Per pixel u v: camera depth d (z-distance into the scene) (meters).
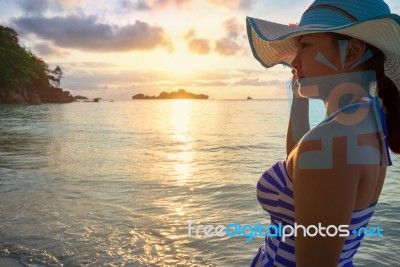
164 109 78.69
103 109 73.88
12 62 97.56
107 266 3.36
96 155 10.62
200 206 5.10
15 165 8.63
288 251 1.21
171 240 3.88
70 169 8.09
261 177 1.24
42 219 4.54
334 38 1.09
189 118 40.78
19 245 3.78
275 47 1.44
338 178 0.94
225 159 10.11
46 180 6.85
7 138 16.34
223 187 6.25
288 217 1.18
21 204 5.18
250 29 1.46
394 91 1.14
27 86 110.88
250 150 12.40
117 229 4.20
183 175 7.44
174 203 5.27
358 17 1.09
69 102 138.25
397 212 4.67
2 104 89.88
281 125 26.45
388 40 1.02
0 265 3.41
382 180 1.13
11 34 103.88
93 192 5.91
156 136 18.00
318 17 1.12
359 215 1.06
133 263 3.41
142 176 7.29
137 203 5.26
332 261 0.97
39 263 3.44
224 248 3.65
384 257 3.45
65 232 4.11
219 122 31.25
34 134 18.61
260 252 1.39
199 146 13.59
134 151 11.83
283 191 1.17
